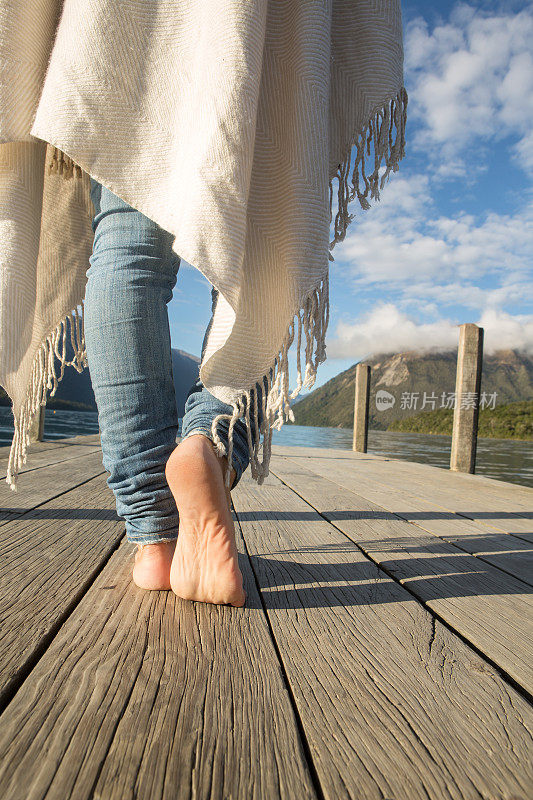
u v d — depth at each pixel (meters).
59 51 0.85
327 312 0.92
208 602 0.97
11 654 0.74
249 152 0.80
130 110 0.83
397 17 1.09
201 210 0.75
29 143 0.98
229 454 0.86
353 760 0.57
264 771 0.54
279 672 0.75
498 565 1.39
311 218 0.89
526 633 0.95
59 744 0.56
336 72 1.07
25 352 0.98
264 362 0.90
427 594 1.14
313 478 3.19
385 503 2.38
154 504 0.97
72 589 1.02
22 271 0.96
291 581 1.17
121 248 0.89
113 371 0.89
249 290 0.90
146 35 0.84
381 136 1.06
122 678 0.71
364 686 0.73
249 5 0.81
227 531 0.89
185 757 0.55
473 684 0.75
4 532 1.42
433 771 0.55
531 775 0.56
